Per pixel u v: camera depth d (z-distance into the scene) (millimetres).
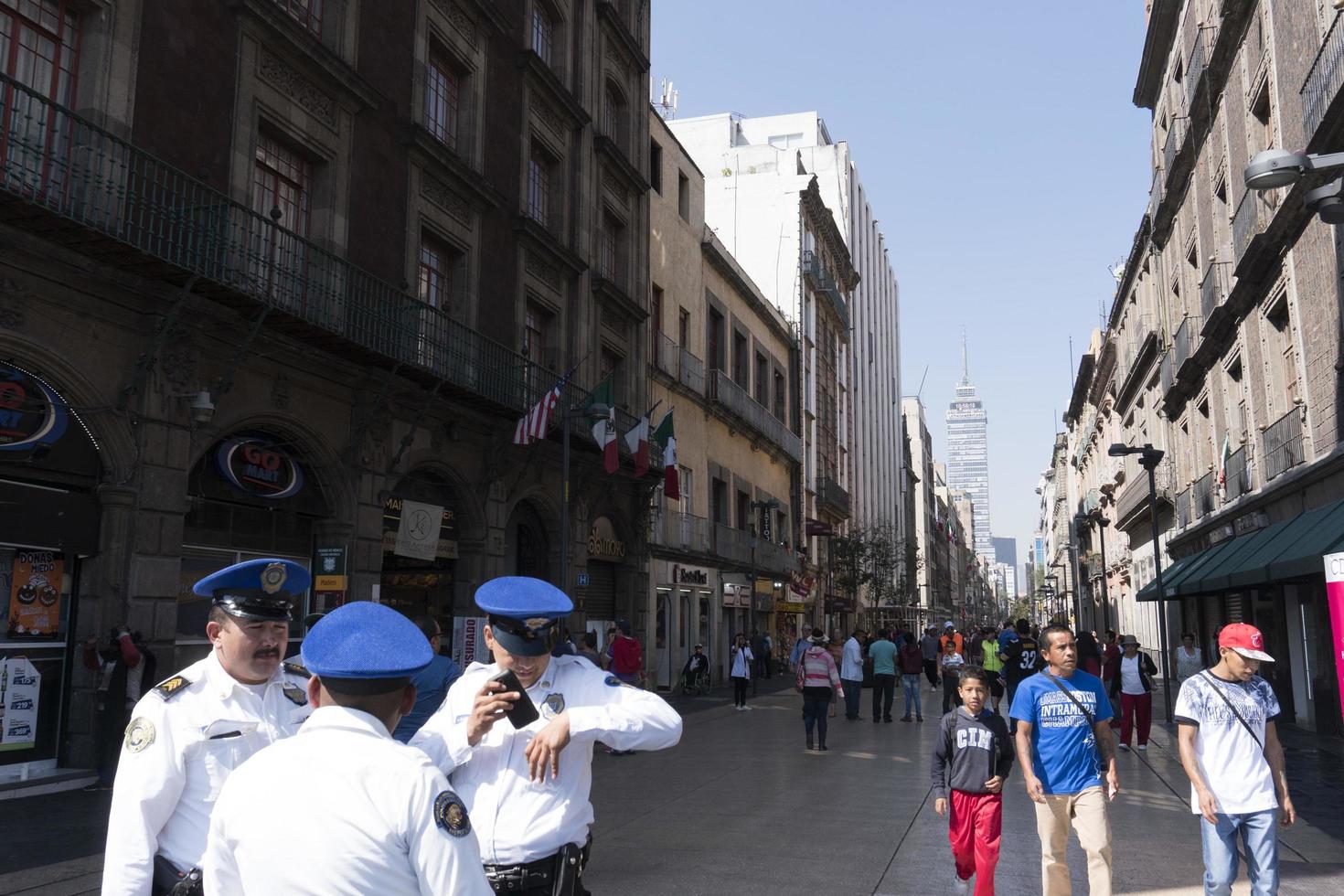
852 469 62219
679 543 29656
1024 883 7262
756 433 37344
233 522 13016
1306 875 7473
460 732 3299
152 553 11188
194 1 12484
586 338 23516
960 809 6355
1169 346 30906
